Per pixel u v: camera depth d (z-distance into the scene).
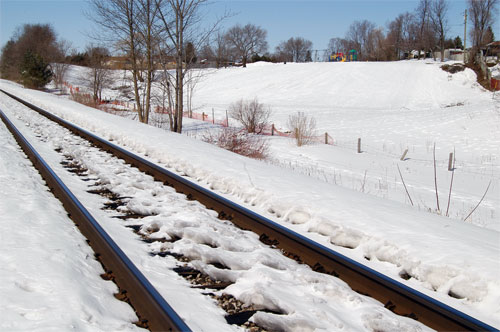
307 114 48.62
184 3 20.92
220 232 5.60
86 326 3.24
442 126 36.72
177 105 22.23
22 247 4.63
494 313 4.16
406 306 3.99
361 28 162.25
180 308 3.67
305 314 3.62
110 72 51.62
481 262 4.72
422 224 6.19
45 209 6.16
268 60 151.38
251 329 3.50
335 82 82.44
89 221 5.32
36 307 3.43
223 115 46.12
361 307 3.87
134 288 3.78
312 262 5.02
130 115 32.91
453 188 17.89
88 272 4.24
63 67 80.12
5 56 109.75
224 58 118.00
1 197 6.57
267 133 34.12
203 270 4.46
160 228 5.63
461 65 79.56
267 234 5.83
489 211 13.54
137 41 24.69
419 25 118.56
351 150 28.11
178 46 21.53
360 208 6.95
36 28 107.62
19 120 19.41
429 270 4.82
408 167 22.98
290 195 7.64
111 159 10.43
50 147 12.28
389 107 62.03
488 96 66.38
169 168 10.41
